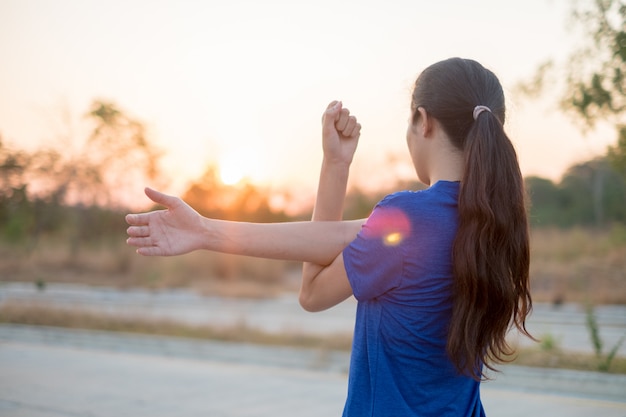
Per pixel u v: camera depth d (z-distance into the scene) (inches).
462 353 59.2
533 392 316.8
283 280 1081.4
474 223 59.2
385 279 59.9
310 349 442.0
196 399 301.0
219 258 1099.9
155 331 554.3
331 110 69.2
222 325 555.2
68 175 1437.0
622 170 375.2
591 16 351.6
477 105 63.9
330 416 270.1
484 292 58.7
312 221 66.7
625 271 707.4
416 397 60.1
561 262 767.1
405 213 60.7
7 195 1445.6
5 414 265.0
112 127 1418.6
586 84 365.4
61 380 347.6
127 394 310.7
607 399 299.9
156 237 61.7
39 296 925.2
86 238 1434.5
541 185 1022.4
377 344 60.7
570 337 474.3
